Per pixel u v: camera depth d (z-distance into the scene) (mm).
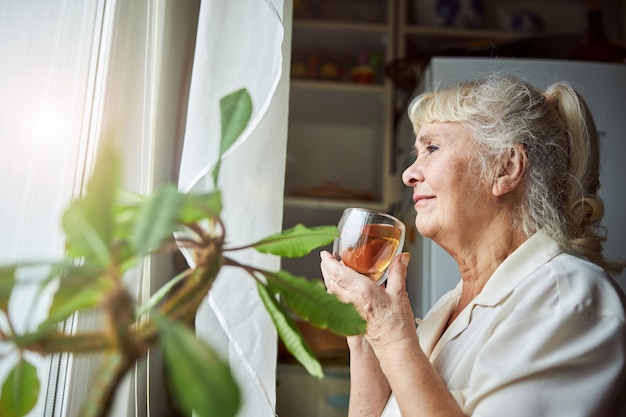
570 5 2652
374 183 2584
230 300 1142
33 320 904
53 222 978
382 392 1154
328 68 2477
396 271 1045
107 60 1074
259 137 1218
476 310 1064
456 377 990
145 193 1183
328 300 494
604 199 1688
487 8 2629
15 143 994
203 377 345
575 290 977
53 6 1050
